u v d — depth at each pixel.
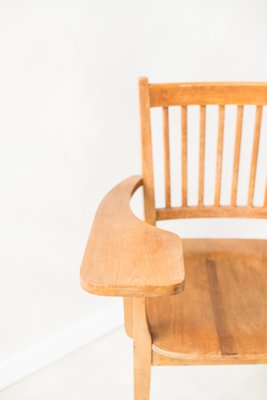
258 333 0.75
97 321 1.40
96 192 1.24
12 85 0.99
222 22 1.30
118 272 0.57
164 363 0.75
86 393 1.21
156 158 1.34
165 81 1.26
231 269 0.93
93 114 1.14
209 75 1.35
